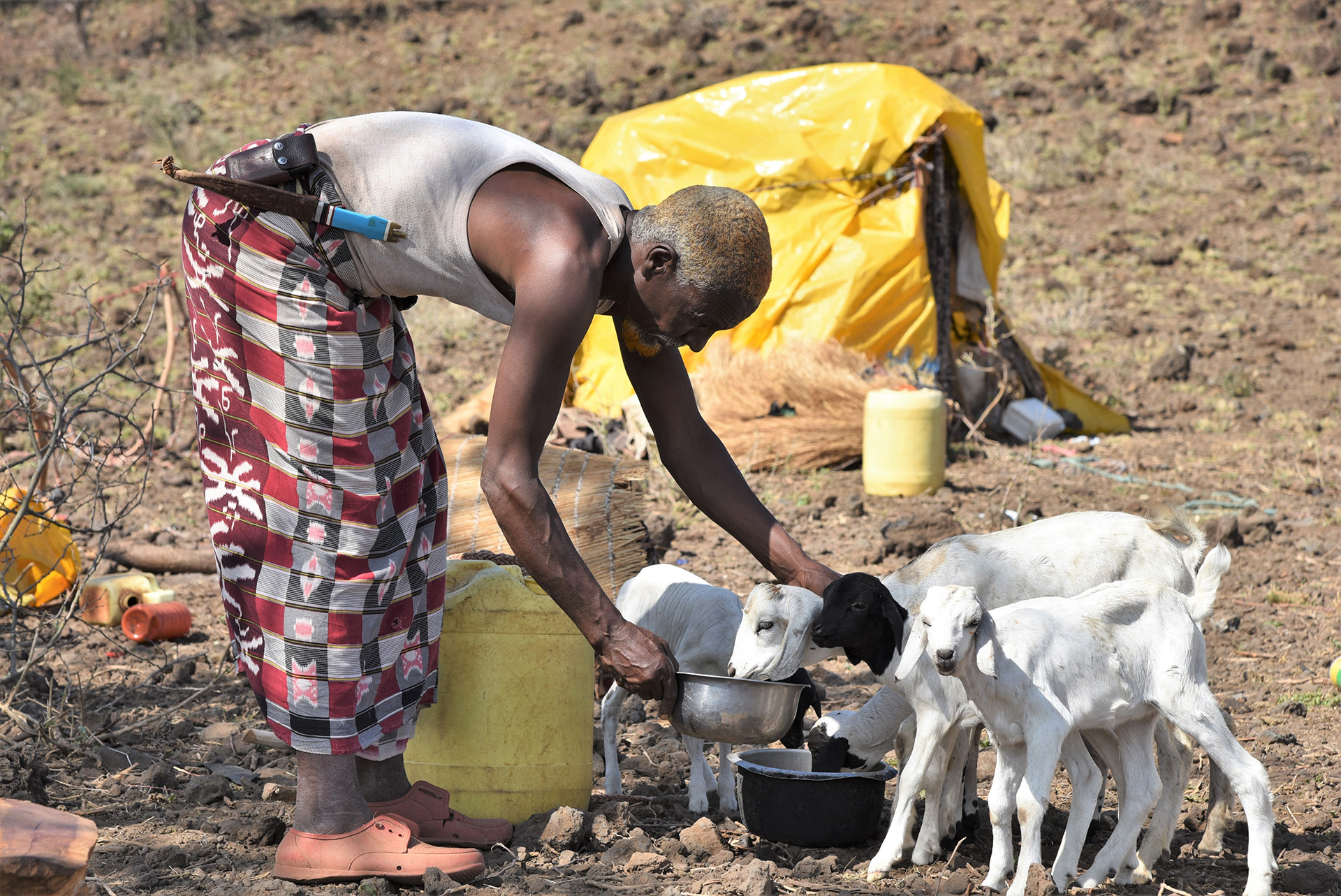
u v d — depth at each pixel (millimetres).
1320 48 30812
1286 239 24203
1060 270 23031
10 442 13883
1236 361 19156
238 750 6770
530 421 4367
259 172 4430
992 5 35219
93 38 35781
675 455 5480
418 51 34375
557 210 4406
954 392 15688
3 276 21078
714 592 6266
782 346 14891
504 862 5121
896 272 15023
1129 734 5270
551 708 5637
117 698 7641
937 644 4836
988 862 5590
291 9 37156
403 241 4488
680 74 31703
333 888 4770
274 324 4535
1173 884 5297
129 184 26953
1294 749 7070
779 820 5594
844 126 15141
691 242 4379
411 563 4980
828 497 12812
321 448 4598
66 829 3785
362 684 4789
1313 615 9883
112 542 11352
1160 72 31297
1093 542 6223
